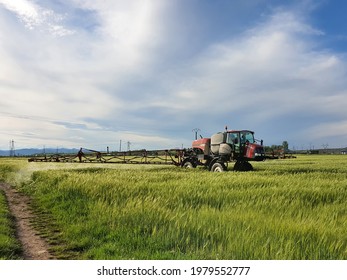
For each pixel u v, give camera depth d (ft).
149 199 35.55
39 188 56.24
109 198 39.86
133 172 72.08
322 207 32.19
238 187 44.24
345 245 21.04
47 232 30.27
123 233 26.53
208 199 36.45
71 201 41.42
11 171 91.81
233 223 25.02
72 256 23.63
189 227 25.23
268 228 23.22
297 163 130.52
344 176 62.34
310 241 21.08
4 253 23.26
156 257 21.01
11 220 35.01
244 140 77.92
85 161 113.50
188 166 92.17
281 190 39.68
